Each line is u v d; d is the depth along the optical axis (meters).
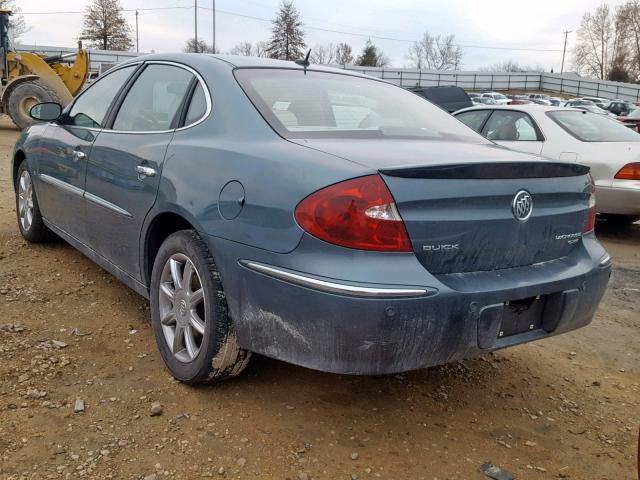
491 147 3.13
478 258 2.49
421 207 2.32
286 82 3.20
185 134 3.09
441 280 2.36
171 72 3.49
